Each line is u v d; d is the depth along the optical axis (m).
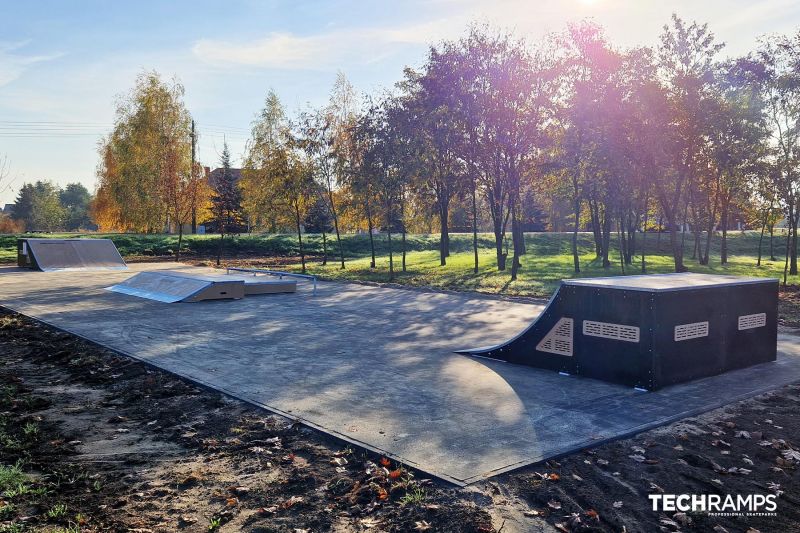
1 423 6.45
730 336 8.80
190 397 7.52
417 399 7.25
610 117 24.80
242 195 51.88
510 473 5.00
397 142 27.52
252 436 6.07
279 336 11.71
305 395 7.44
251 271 27.67
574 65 25.38
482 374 8.62
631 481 4.92
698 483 4.90
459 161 28.98
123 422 6.61
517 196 26.97
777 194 28.92
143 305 16.56
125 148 46.56
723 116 25.50
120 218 48.88
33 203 114.12
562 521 4.24
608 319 8.15
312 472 5.15
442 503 4.47
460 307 16.36
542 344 9.00
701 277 9.88
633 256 39.34
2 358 9.95
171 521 4.32
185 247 45.81
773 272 31.27
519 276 26.33
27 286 21.92
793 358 9.81
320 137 32.59
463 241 52.72
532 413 6.67
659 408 6.87
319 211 48.00
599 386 7.93
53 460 5.48
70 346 10.66
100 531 4.14
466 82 25.88
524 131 25.95
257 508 4.53
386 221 33.03
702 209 41.22
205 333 12.02
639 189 28.94
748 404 7.13
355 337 11.65
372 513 4.42
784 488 4.82
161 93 45.47
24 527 4.17
